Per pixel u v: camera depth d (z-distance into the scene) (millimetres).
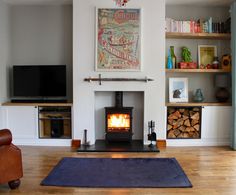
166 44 5242
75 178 3322
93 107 4848
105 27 4746
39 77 5031
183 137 4977
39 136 4941
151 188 3039
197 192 2922
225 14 5246
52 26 5250
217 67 5047
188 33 4895
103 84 4809
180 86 5168
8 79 5168
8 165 2955
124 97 5176
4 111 4879
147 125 4855
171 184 3131
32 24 5258
